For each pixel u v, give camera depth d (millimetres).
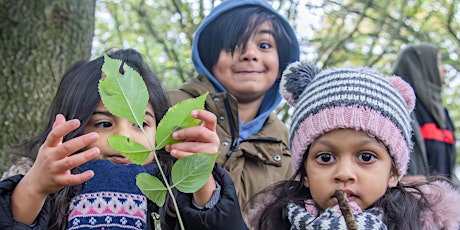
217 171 1553
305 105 1714
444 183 1832
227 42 2580
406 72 3135
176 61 7016
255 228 1890
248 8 2662
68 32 3395
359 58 6949
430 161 2943
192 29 6512
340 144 1608
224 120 2426
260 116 2586
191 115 1141
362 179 1591
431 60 3123
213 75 2666
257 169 2420
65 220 1574
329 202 1616
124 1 7035
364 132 1600
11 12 3289
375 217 1531
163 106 1763
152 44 7477
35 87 3240
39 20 3320
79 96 1670
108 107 1090
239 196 2307
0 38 3275
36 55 3281
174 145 1287
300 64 1871
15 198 1342
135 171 1612
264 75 2615
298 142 1721
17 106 3188
